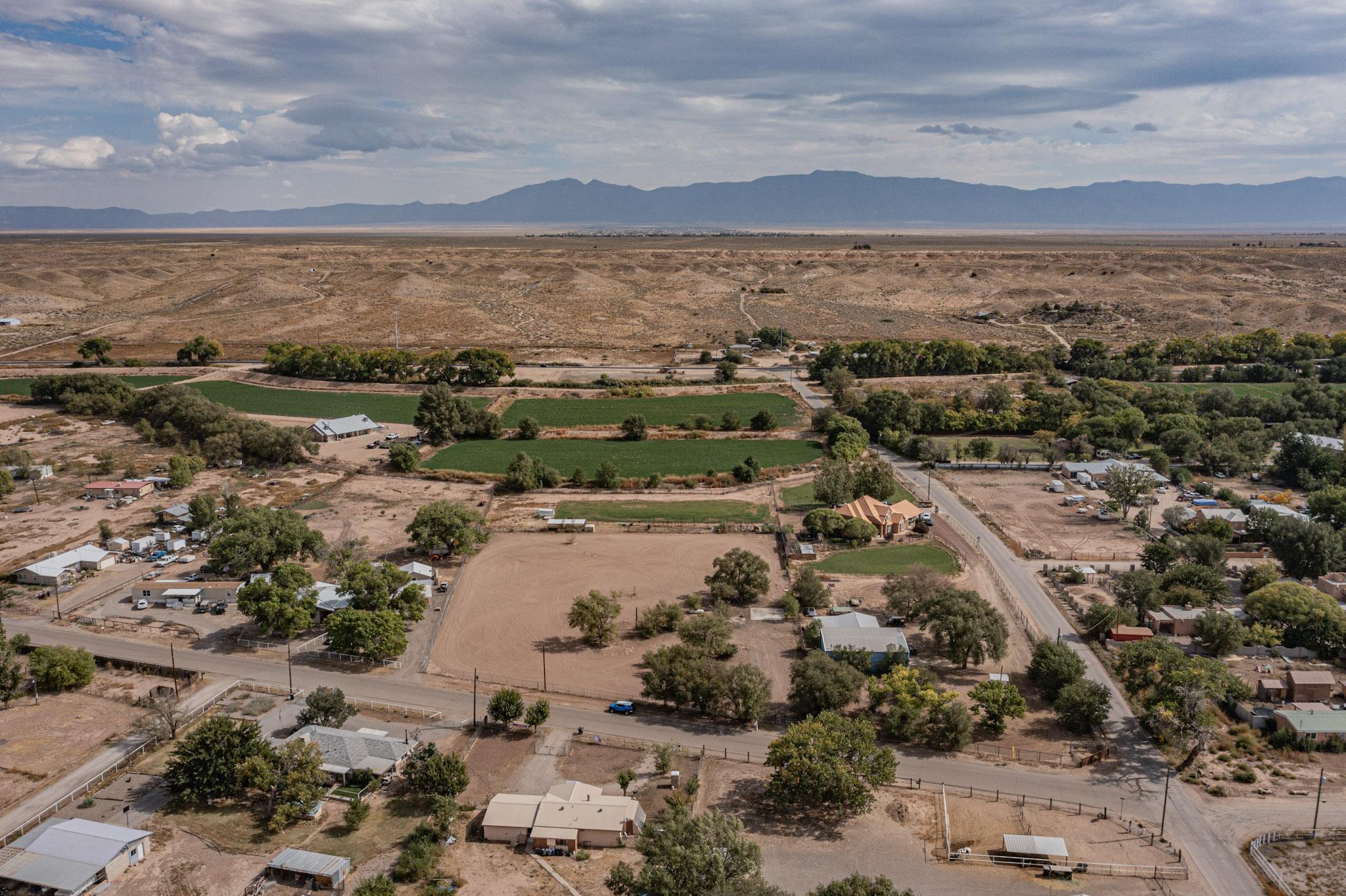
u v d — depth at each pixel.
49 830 79.50
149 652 118.25
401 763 93.00
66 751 95.94
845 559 151.00
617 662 118.00
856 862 80.38
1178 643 120.06
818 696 100.75
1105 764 96.25
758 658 117.94
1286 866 80.38
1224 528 156.25
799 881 77.50
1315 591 124.06
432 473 196.62
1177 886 78.00
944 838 83.81
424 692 109.75
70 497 176.75
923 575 128.75
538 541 159.25
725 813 86.88
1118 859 81.06
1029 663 116.25
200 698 106.44
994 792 91.12
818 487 175.88
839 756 87.69
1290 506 174.75
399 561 148.38
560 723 103.19
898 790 91.50
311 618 122.94
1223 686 101.88
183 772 87.50
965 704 106.25
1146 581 128.12
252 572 142.62
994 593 137.50
